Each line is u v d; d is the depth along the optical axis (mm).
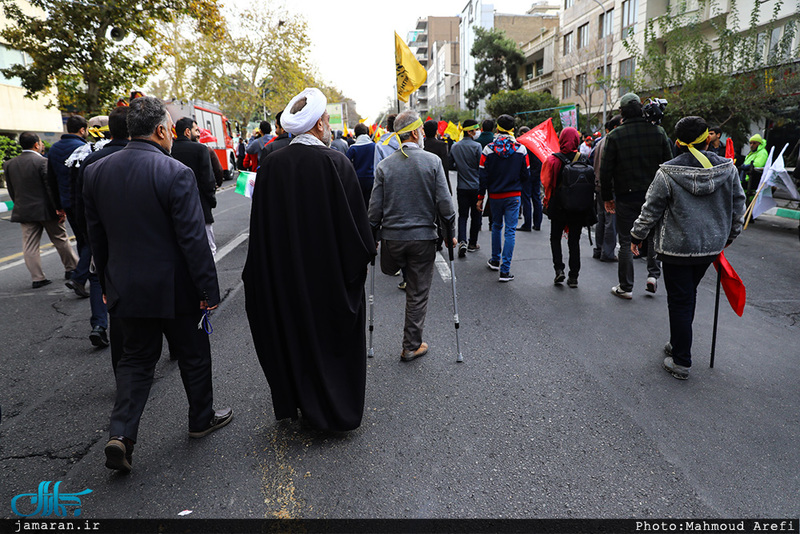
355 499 2512
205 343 3018
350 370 3049
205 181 5406
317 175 2912
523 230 9547
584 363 3967
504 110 36969
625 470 2693
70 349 4516
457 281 6270
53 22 17578
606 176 5250
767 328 4668
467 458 2814
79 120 5438
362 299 3072
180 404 3480
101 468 2807
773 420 3150
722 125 12844
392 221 3912
